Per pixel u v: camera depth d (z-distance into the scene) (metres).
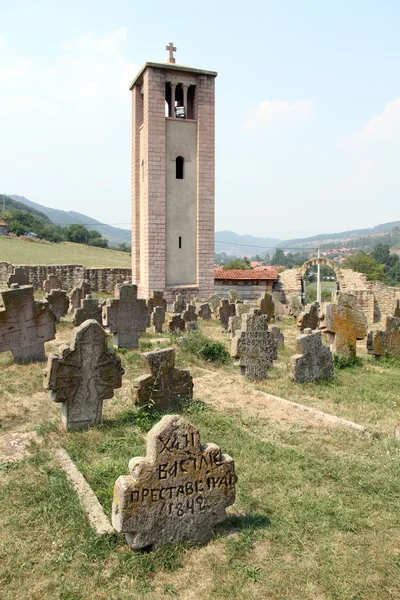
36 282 38.62
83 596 4.96
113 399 11.03
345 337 16.17
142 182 33.41
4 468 7.48
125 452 8.09
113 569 5.31
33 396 11.05
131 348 16.72
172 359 10.16
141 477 5.44
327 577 5.20
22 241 80.19
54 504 6.40
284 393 12.20
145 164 32.28
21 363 13.63
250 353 13.34
